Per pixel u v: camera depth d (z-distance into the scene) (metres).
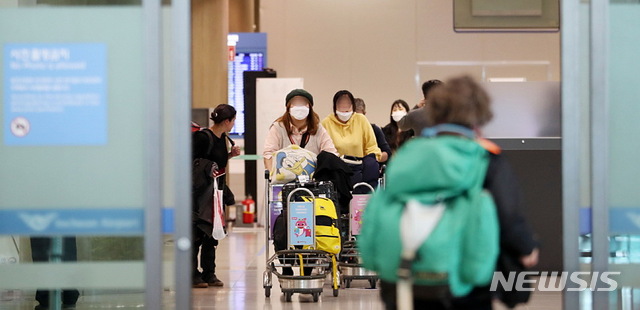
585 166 6.72
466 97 5.59
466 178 5.34
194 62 24.05
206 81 23.98
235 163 26.00
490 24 14.06
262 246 18.11
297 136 12.47
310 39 27.14
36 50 6.77
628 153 6.69
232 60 25.94
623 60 6.68
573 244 6.70
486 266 5.28
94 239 6.91
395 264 5.41
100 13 6.75
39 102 6.77
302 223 11.10
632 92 6.68
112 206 6.73
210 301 11.32
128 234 6.73
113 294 7.20
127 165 6.73
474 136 5.61
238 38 26.38
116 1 6.74
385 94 27.14
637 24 6.67
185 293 6.71
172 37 6.73
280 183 11.78
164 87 6.73
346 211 12.33
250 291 12.19
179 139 6.71
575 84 6.70
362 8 27.06
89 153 6.74
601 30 6.66
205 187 12.13
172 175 6.73
